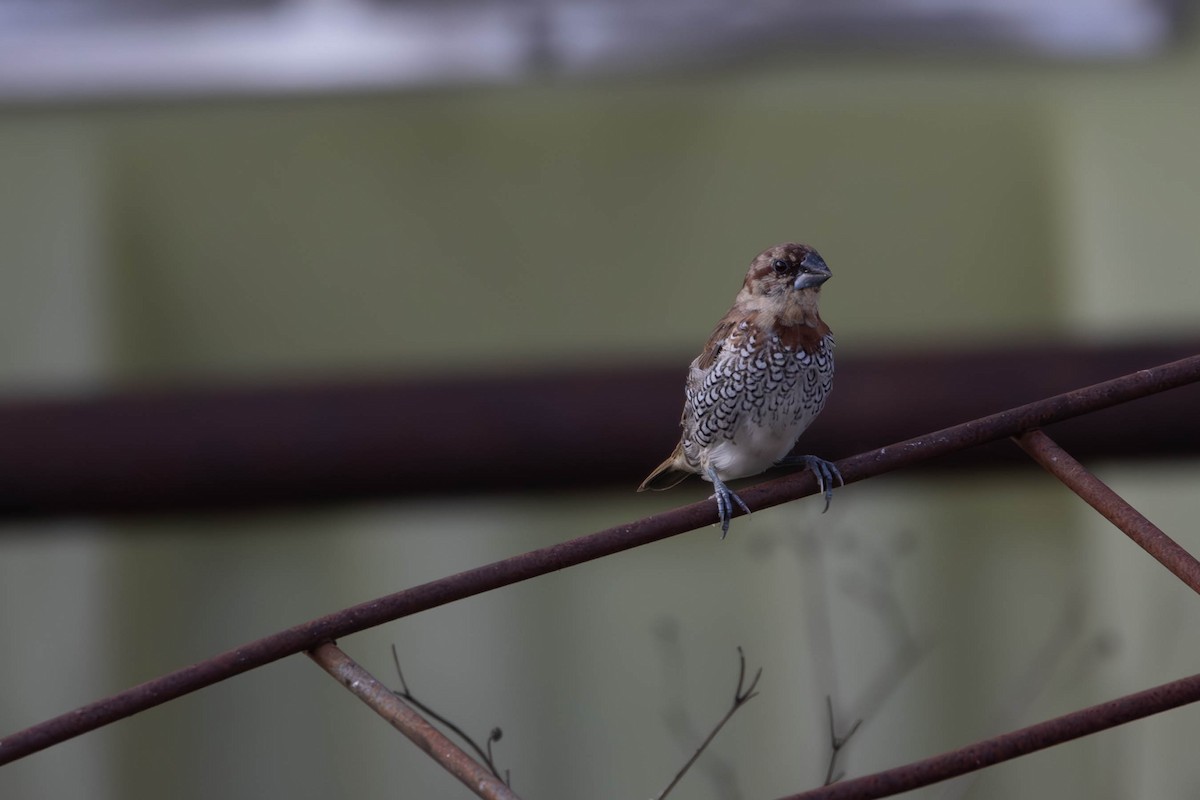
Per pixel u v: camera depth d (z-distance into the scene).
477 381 9.12
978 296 13.12
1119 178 12.84
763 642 12.53
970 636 12.43
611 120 13.22
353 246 13.12
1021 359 9.16
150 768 12.64
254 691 12.88
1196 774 11.82
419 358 13.09
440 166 13.18
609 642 12.73
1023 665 12.39
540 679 12.77
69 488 8.89
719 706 12.56
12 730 12.30
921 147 13.18
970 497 12.50
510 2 13.27
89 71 12.99
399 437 8.94
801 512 12.08
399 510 9.79
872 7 13.19
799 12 13.22
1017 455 9.45
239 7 13.14
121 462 8.86
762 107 13.23
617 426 8.95
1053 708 12.26
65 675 12.41
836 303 13.20
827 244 13.18
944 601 12.42
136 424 8.88
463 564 12.73
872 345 10.68
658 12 13.22
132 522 9.27
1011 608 12.47
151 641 12.62
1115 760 12.08
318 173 13.14
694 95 13.25
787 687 12.48
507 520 12.71
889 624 12.30
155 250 12.99
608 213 13.18
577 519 12.66
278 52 13.16
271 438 8.92
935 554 12.44
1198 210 12.64
